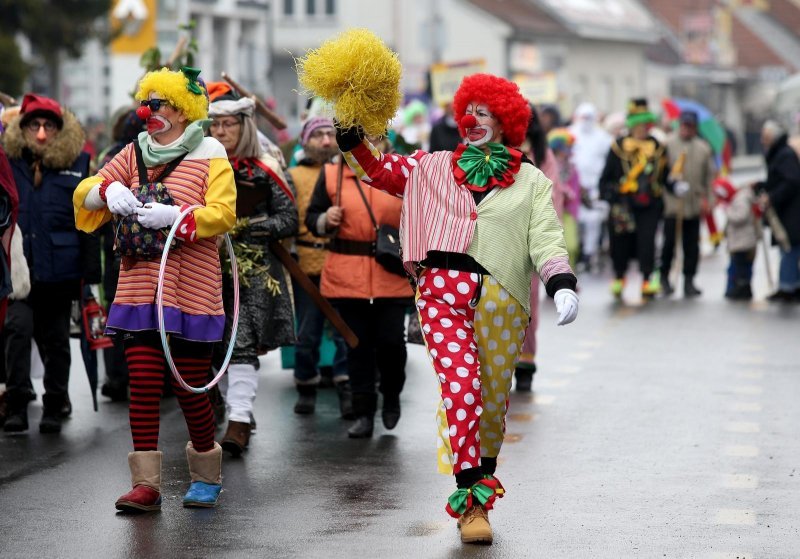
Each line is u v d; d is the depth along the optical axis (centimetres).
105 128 3762
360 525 1033
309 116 1688
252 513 1067
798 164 2498
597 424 1429
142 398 1055
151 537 995
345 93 972
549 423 1434
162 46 4241
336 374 1598
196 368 1065
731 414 1483
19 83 5066
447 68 3228
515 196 1001
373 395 1377
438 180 1006
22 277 1305
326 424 1443
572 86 9694
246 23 8106
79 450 1306
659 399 1570
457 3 8862
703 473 1211
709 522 1048
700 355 1897
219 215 1028
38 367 1552
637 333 2120
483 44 8838
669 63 11338
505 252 995
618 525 1039
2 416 1437
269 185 1298
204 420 1077
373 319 1373
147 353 1050
